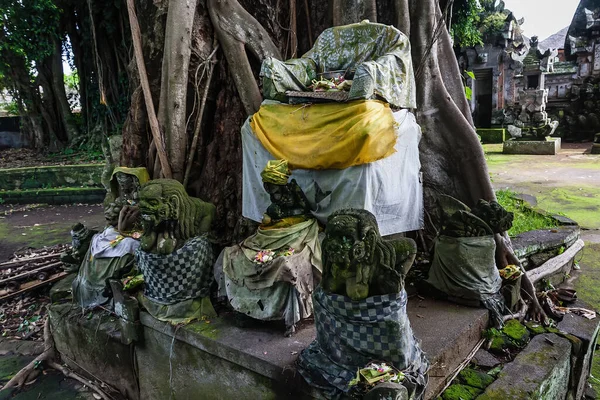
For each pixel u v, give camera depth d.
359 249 2.15
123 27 13.60
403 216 3.65
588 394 3.60
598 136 16.84
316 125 3.25
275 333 3.04
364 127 2.98
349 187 3.13
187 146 4.61
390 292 2.21
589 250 6.31
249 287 3.05
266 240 3.18
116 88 14.73
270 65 3.68
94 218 9.95
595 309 4.29
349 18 4.51
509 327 3.39
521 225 5.86
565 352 3.13
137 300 3.49
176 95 4.36
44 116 15.77
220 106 4.70
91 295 3.95
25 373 4.03
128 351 3.64
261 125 3.59
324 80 3.86
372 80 3.15
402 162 3.54
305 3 4.96
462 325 3.09
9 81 15.41
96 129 15.26
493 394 2.62
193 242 3.28
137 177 4.20
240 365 2.86
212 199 4.57
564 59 23.55
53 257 6.30
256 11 4.83
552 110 21.92
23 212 10.81
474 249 3.39
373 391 2.08
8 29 13.53
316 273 3.12
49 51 14.35
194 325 3.22
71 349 4.10
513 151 17.45
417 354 2.45
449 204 3.80
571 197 9.52
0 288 5.56
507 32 21.08
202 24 4.57
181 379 3.30
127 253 3.84
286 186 3.27
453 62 4.68
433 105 4.44
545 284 4.27
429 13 4.45
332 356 2.45
